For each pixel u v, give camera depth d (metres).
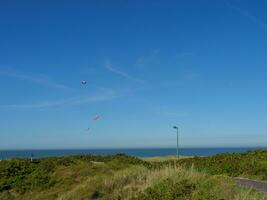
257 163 34.66
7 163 37.25
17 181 34.12
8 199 31.97
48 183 33.56
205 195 17.23
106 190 26.06
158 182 21.61
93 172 34.12
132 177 26.55
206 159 41.53
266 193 18.03
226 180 18.95
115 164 36.72
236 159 38.66
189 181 19.80
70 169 35.41
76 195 26.34
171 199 18.42
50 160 39.03
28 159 39.84
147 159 61.69
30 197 31.41
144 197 19.73
